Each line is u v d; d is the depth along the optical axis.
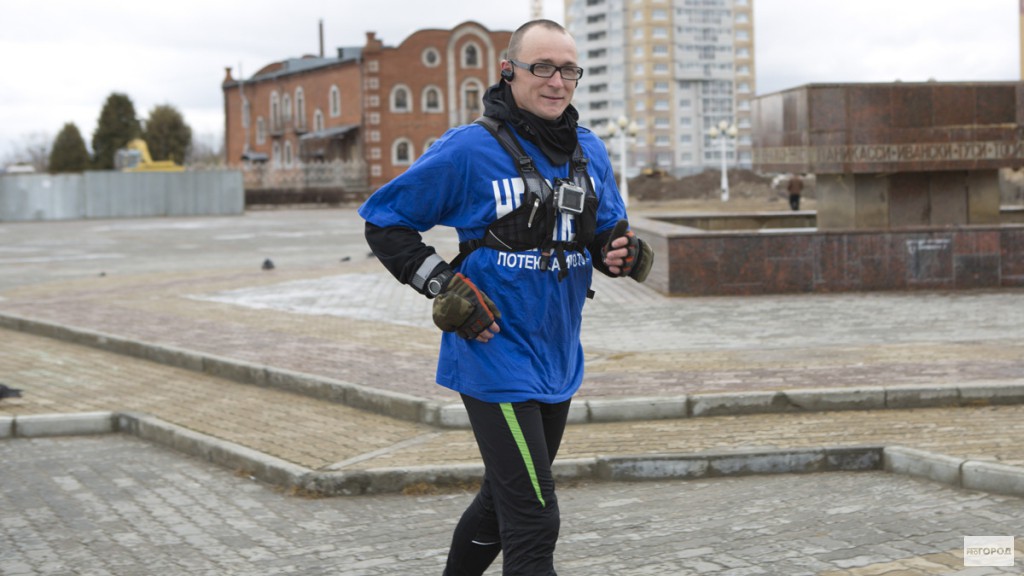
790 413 7.59
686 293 14.24
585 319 12.41
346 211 62.34
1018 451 6.23
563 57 3.51
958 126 15.42
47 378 9.99
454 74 83.06
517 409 3.52
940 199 16.23
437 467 6.32
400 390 8.24
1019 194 45.41
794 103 15.79
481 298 3.42
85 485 6.57
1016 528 5.11
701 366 8.98
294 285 17.34
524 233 3.54
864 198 16.22
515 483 3.50
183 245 30.92
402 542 5.30
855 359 9.05
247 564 5.02
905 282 14.26
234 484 6.55
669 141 165.25
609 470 6.36
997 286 14.23
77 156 108.62
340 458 6.70
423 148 83.00
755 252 14.20
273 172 75.81
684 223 20.67
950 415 7.33
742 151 169.75
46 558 5.18
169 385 9.50
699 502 5.82
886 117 15.36
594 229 3.68
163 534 5.54
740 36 168.62
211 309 14.26
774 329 11.22
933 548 4.84
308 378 8.85
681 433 7.07
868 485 6.04
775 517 5.45
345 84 85.06
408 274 3.54
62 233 40.00
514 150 3.54
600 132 83.06
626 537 5.21
